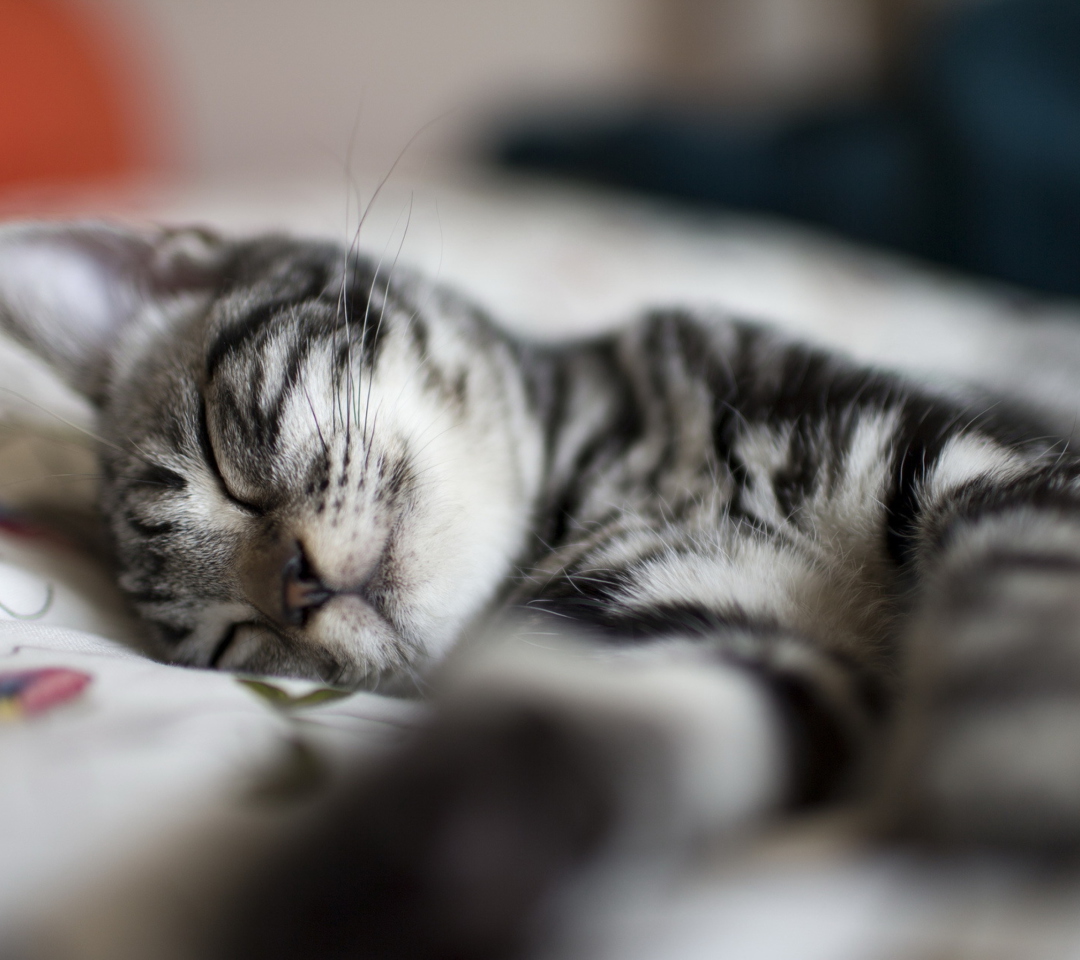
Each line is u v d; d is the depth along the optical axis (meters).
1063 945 0.10
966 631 0.12
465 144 0.54
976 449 0.17
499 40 0.54
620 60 0.57
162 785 0.12
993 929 0.10
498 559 0.19
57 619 0.18
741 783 0.12
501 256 0.30
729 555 0.17
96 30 0.46
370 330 0.19
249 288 0.20
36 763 0.12
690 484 0.19
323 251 0.22
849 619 0.16
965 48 0.42
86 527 0.21
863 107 0.49
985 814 0.11
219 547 0.18
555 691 0.12
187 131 0.50
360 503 0.18
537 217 0.36
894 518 0.17
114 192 0.35
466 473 0.19
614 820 0.10
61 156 0.44
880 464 0.17
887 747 0.13
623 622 0.16
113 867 0.11
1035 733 0.11
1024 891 0.10
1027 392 0.24
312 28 0.50
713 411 0.19
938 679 0.12
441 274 0.24
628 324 0.22
